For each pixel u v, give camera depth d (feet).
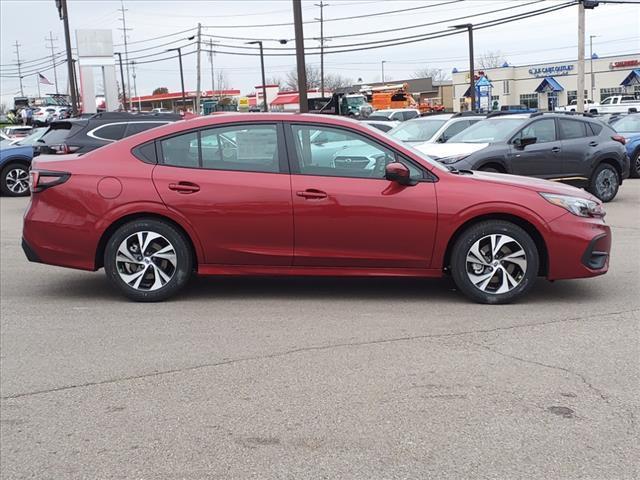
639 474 11.27
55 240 20.92
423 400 14.05
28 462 11.98
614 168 44.88
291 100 158.61
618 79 239.30
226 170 20.77
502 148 40.22
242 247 20.70
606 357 16.35
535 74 258.78
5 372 15.93
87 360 16.61
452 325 18.90
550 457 11.80
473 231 20.54
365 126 21.04
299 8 69.05
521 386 14.69
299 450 12.15
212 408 13.87
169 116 44.09
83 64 122.62
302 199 20.40
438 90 344.28
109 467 11.75
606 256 21.21
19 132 105.19
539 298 21.68
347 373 15.52
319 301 21.54
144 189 20.58
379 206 20.30
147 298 21.27
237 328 18.84
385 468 11.51
